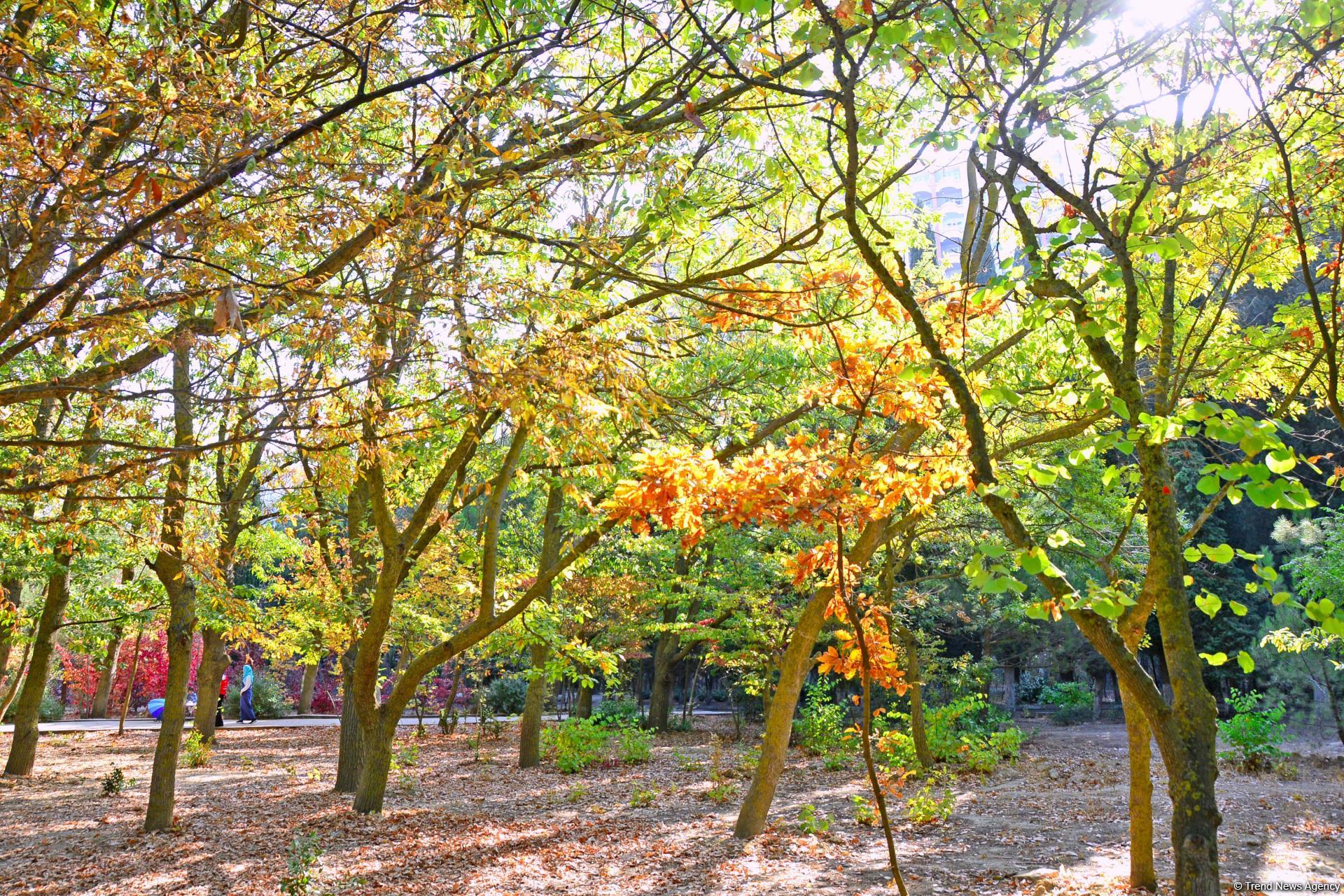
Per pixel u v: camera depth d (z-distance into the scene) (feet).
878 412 18.10
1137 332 16.24
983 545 12.94
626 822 39.52
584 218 20.03
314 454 16.85
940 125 17.06
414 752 63.36
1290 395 19.93
